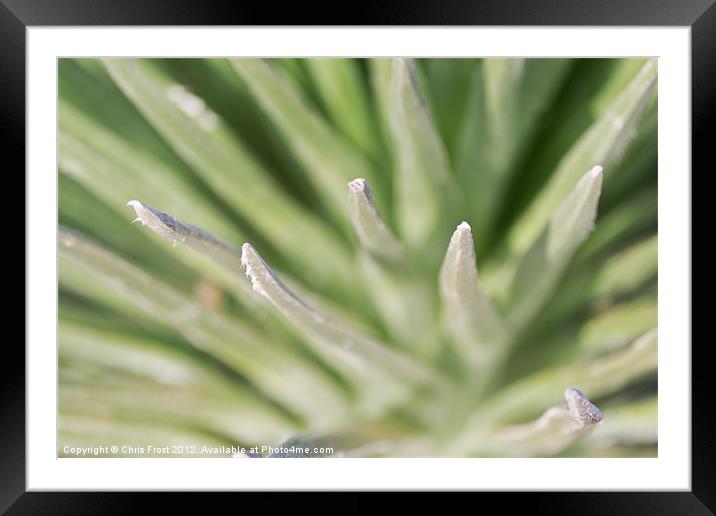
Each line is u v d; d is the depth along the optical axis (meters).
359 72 1.43
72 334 1.44
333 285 1.45
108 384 1.44
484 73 1.42
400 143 1.38
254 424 1.47
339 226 1.44
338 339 1.33
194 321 1.40
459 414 1.43
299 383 1.45
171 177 1.44
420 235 1.42
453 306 1.36
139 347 1.45
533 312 1.41
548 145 1.42
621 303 1.42
